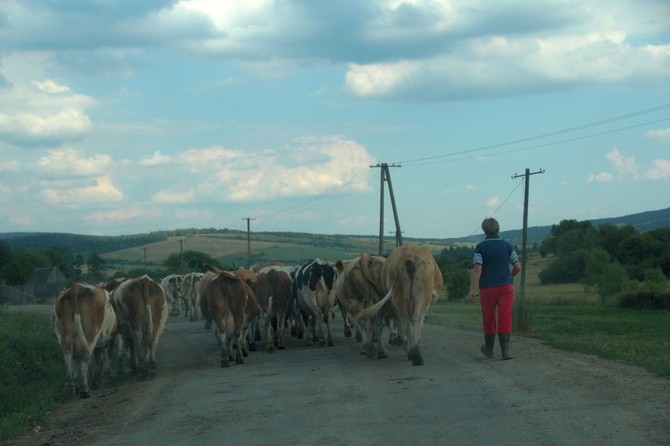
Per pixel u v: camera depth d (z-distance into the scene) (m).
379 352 14.40
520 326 19.75
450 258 70.88
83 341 13.34
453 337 17.59
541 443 7.02
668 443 6.79
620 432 7.23
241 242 117.44
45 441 9.34
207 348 20.94
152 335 14.93
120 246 134.38
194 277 35.56
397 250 13.33
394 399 9.58
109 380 16.36
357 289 14.87
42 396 13.87
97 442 8.68
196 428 8.83
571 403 8.59
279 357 16.62
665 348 13.74
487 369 11.52
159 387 12.78
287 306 18.83
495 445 7.05
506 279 12.56
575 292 60.41
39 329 25.33
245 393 11.05
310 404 9.70
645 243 73.25
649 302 44.41
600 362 11.66
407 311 12.83
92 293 13.59
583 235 81.81
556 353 13.09
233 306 15.60
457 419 8.19
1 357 17.34
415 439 7.45
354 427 8.16
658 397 8.64
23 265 87.50
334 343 19.39
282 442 7.76
